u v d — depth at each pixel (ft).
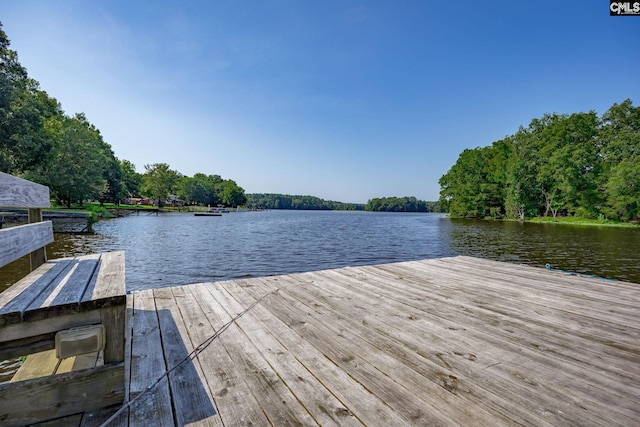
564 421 4.84
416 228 102.27
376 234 79.87
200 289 12.43
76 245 49.29
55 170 100.42
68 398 4.68
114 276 6.13
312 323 8.90
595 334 8.17
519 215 145.59
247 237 68.28
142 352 7.09
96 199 168.04
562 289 12.52
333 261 39.81
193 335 8.03
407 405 5.22
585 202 122.62
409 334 8.16
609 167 122.83
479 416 4.95
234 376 6.09
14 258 5.93
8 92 70.03
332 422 4.78
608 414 5.02
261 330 8.38
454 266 17.08
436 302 10.86
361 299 11.19
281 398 5.39
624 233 80.12
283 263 38.09
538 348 7.37
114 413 4.85
